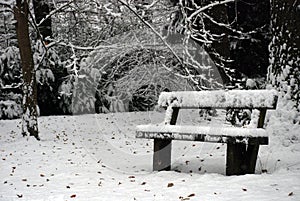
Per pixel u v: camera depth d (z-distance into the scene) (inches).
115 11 374.3
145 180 160.4
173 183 150.8
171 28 378.6
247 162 161.0
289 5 214.8
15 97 517.7
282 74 217.8
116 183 157.5
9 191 149.9
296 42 211.8
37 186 157.2
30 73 322.0
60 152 259.4
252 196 122.9
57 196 137.3
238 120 301.4
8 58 504.7
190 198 126.0
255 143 147.9
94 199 131.2
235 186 137.3
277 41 224.8
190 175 166.1
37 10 442.9
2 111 506.9
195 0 386.3
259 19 420.5
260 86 406.6
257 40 421.1
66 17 454.0
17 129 420.5
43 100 520.7
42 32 453.7
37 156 243.0
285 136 208.1
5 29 535.2
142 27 383.6
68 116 502.0
